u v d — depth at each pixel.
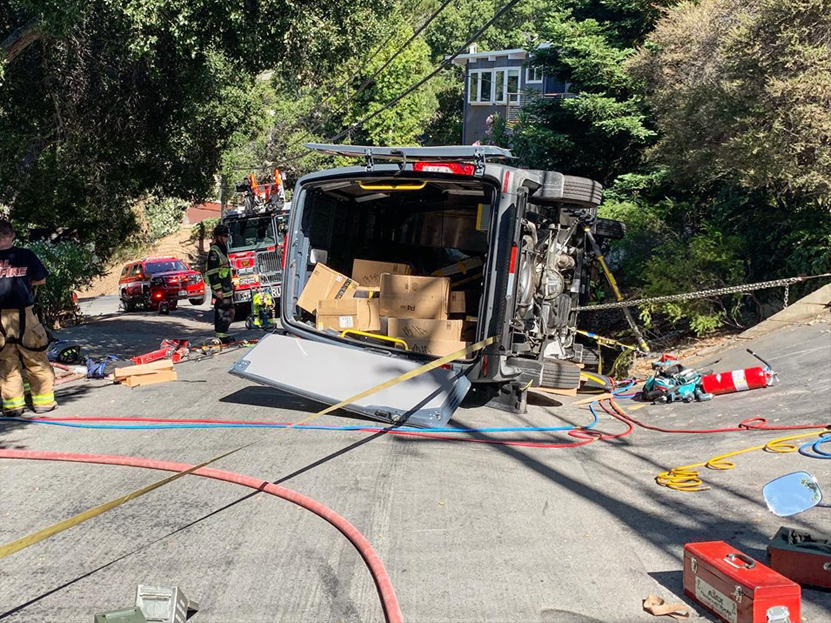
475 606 3.84
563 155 18.80
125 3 10.34
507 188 7.28
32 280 7.67
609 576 4.19
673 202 15.14
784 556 3.96
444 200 9.32
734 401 7.98
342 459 6.24
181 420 7.44
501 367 7.46
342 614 3.75
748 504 5.20
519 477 5.91
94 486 5.55
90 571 4.20
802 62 9.78
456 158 7.49
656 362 9.25
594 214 9.38
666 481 5.68
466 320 8.33
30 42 11.99
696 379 8.43
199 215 51.78
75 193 18.08
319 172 8.34
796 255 10.81
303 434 6.98
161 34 12.25
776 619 3.36
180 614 3.56
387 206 9.67
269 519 4.94
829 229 10.58
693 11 13.24
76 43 12.69
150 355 10.99
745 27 10.33
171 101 14.89
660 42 13.55
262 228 20.50
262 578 4.12
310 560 4.35
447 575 4.18
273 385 7.69
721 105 10.71
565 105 17.86
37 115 14.86
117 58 13.34
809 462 5.87
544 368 8.51
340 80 33.50
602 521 5.00
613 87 17.55
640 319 12.03
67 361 10.51
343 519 4.86
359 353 7.70
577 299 9.48
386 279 7.93
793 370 8.41
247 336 15.35
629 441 7.04
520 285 7.79
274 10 11.46
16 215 18.84
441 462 6.22
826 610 3.69
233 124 17.64
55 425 7.33
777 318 10.27
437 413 6.95
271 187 20.75
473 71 45.28
